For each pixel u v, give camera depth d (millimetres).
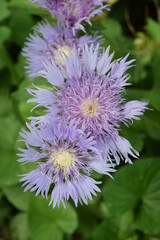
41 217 426
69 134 286
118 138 298
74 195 290
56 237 430
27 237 463
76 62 298
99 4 339
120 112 300
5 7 425
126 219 430
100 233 426
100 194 421
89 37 340
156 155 444
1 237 469
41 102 297
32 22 459
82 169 292
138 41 470
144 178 418
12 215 472
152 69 471
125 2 529
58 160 291
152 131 418
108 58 298
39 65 352
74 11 337
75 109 298
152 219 421
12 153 438
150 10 536
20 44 461
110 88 299
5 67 470
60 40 343
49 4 338
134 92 387
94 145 293
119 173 412
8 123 443
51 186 303
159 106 359
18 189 433
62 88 301
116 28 474
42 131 285
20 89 354
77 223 417
